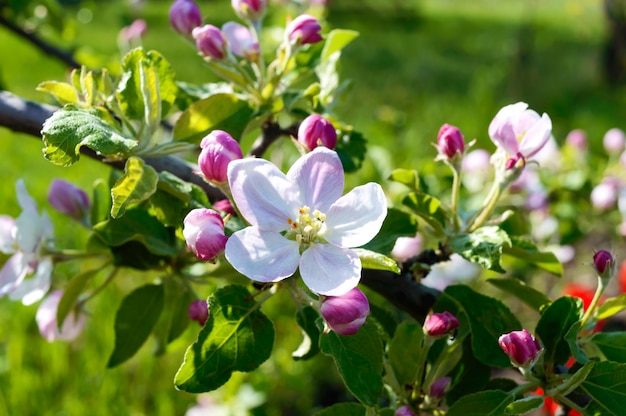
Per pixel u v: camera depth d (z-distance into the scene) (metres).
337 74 0.47
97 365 0.92
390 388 0.39
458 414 0.36
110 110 0.39
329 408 0.36
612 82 2.40
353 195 0.34
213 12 3.44
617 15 1.95
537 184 0.75
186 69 2.56
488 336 0.38
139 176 0.35
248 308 0.35
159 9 3.88
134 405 0.92
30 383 0.88
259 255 0.33
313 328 0.39
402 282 0.41
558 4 4.24
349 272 0.33
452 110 2.07
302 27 0.42
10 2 0.67
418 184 0.41
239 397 0.84
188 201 0.37
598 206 0.73
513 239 0.40
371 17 4.01
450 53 3.10
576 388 0.37
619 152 0.81
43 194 1.34
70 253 0.43
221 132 0.35
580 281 1.06
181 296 0.43
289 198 0.34
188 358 0.34
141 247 0.42
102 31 3.14
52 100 0.59
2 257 0.43
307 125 0.36
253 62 0.43
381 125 1.29
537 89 2.40
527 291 0.41
